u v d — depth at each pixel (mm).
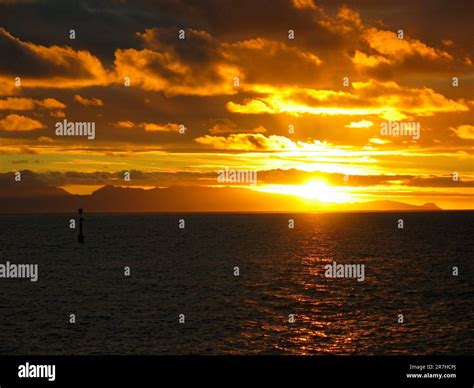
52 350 41812
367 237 155750
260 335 45812
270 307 56594
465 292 65688
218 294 63781
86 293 64562
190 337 45062
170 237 159625
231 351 41562
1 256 109312
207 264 92062
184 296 62500
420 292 65625
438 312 54750
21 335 45781
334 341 44406
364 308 56500
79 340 44250
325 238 153000
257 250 116562
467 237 153250
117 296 62625
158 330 47094
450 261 97062
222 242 139375
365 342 44094
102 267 88938
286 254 108250
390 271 83812
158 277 77125
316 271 83562
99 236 165375
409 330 47594
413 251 114500
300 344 43438
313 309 55781
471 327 48656
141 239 151625
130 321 50156
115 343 43500
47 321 50250
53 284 71375
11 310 55219
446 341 44469
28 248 126438
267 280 74375
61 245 133500
